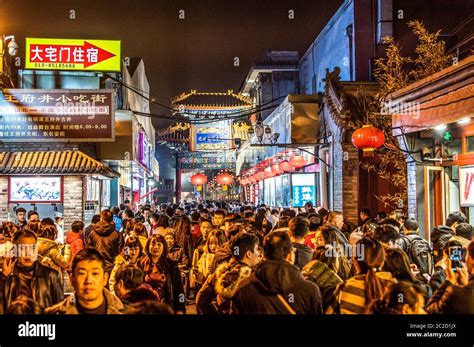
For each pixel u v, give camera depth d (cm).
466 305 446
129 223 1083
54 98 1537
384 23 2161
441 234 753
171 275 699
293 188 1966
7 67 1648
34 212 1239
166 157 5531
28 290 532
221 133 3962
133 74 2488
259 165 2722
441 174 1162
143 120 2712
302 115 1905
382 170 1689
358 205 1666
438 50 1584
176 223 1184
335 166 1752
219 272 577
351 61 2252
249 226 984
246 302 460
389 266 476
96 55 1666
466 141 1055
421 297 439
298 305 456
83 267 434
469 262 451
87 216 1703
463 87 853
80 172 1589
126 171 2666
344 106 1647
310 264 552
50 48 1648
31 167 1591
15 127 1528
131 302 454
